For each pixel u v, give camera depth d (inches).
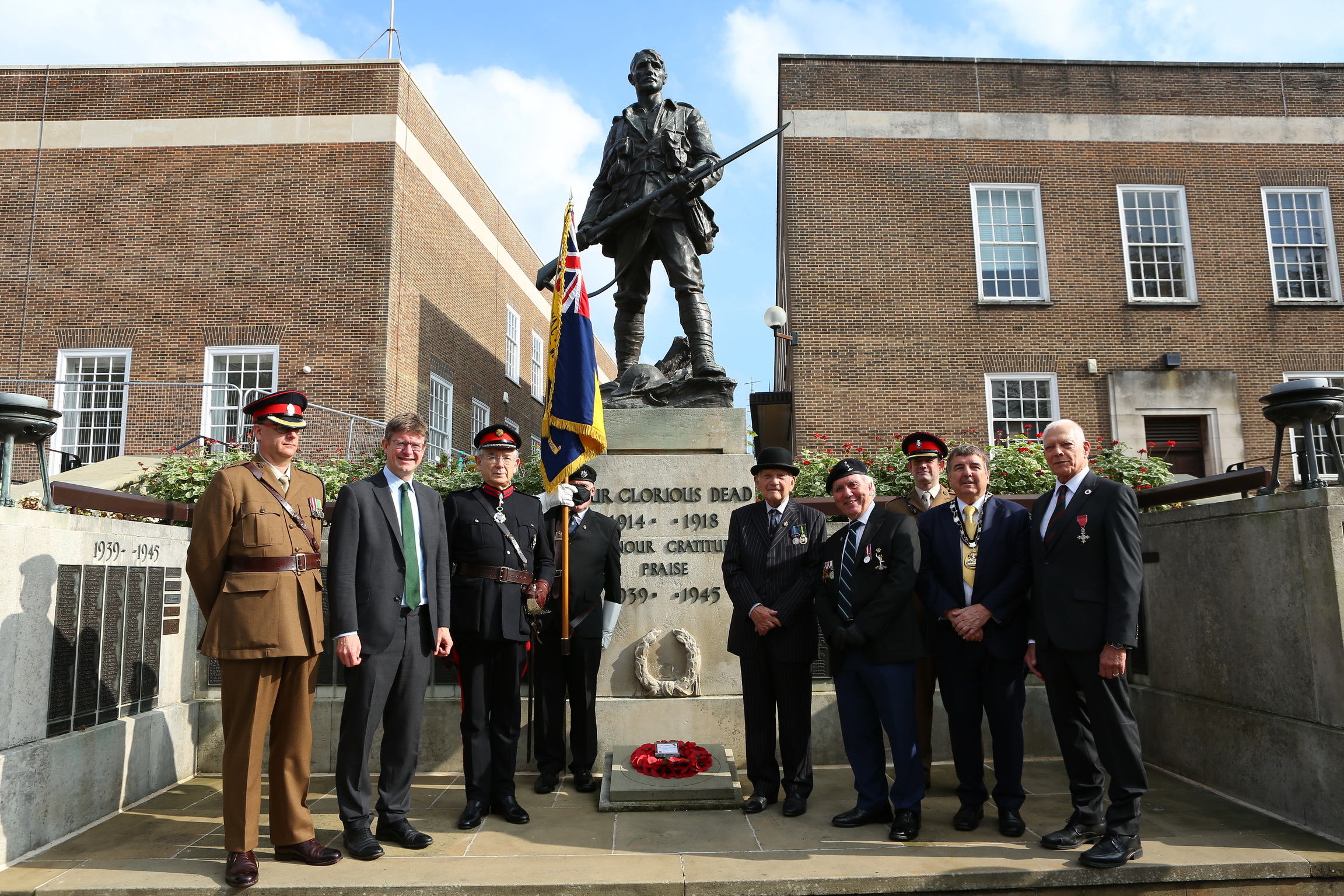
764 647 197.0
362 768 170.7
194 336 649.0
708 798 197.2
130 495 219.9
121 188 666.8
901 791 175.8
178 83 677.3
